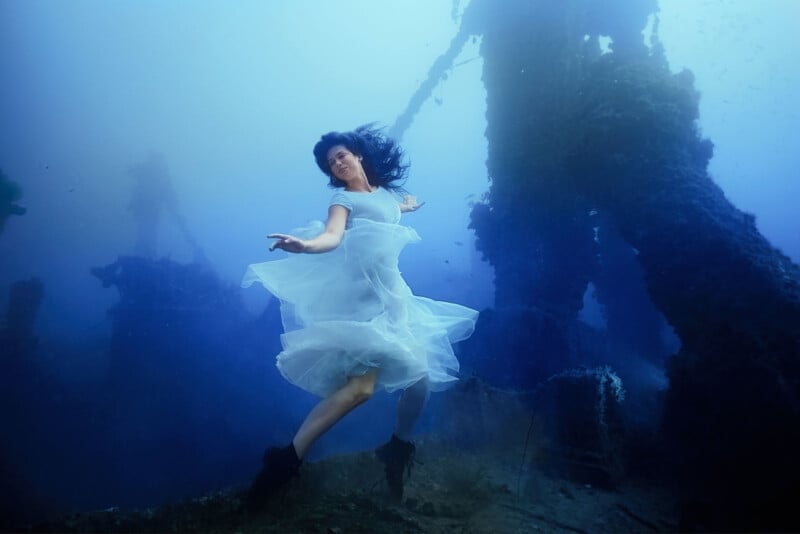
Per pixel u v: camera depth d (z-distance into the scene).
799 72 17.94
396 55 28.08
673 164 3.73
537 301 5.54
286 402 7.18
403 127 10.05
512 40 5.53
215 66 26.03
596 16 4.85
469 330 2.72
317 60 27.92
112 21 22.67
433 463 3.28
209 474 6.30
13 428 6.95
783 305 2.74
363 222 2.32
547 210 5.41
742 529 2.18
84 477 6.34
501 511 2.54
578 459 3.20
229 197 27.42
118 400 7.19
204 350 7.62
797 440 2.32
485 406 3.76
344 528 2.12
